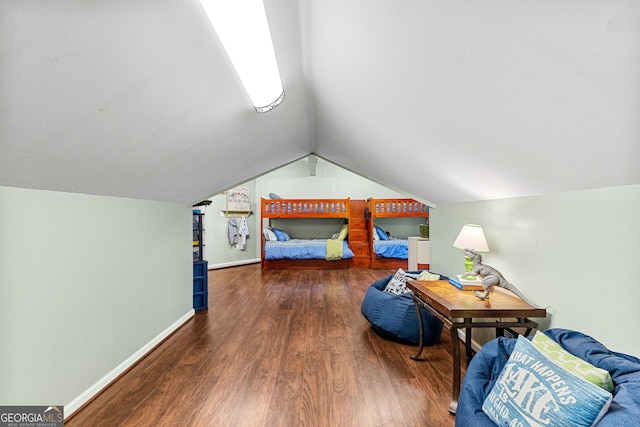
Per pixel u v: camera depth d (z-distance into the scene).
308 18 1.17
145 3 0.80
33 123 1.03
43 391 1.56
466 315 1.70
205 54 1.13
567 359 1.16
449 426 1.63
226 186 3.61
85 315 1.86
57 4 0.69
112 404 1.83
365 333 2.93
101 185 1.85
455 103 1.29
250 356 2.46
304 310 3.66
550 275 1.72
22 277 1.46
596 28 0.68
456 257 2.95
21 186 1.43
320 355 2.46
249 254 7.48
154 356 2.47
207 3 0.83
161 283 2.82
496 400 1.18
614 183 1.28
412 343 2.67
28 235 1.49
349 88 1.67
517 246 2.02
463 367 2.26
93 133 1.26
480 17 0.82
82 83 0.97
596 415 0.92
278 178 7.96
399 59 1.19
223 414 1.73
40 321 1.55
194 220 4.53
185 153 1.96
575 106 0.94
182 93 1.30
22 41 0.74
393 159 2.55
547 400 1.01
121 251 2.22
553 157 1.31
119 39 0.88
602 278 1.38
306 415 1.72
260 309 3.71
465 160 1.83
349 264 6.57
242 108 1.73
